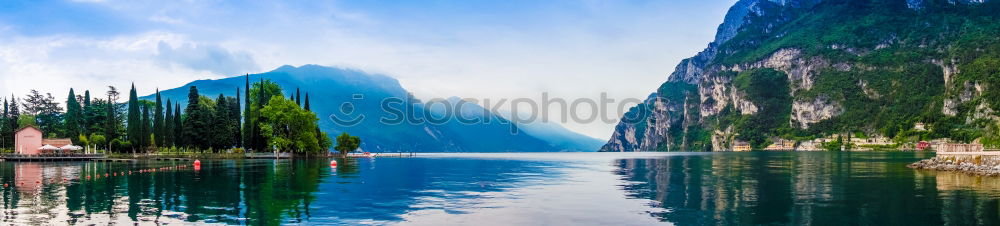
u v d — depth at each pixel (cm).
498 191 4219
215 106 14688
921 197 3647
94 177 5638
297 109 13238
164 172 6538
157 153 12756
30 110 17700
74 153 11838
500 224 2747
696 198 3719
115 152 13400
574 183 5019
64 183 4866
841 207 3216
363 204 3409
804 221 2766
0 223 2731
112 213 3033
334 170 7219
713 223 2742
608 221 2823
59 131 16138
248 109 13938
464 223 2777
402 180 5328
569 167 8694
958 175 5688
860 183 4797
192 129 13475
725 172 6869
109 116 13900
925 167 7288
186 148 13388
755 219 2839
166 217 2908
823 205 3306
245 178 5525
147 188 4381
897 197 3662
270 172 6619
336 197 3788
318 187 4516
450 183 4994
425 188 4462
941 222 2714
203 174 6172
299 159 12512
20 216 2930
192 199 3638
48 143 12975
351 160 12506
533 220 2856
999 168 5688
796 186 4553
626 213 3066
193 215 2975
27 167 8006
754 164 9938
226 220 2833
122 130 15575
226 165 8688
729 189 4338
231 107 14562
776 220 2803
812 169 7519
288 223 2753
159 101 13638
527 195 3928
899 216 2884
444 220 2859
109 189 4300
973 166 6162
